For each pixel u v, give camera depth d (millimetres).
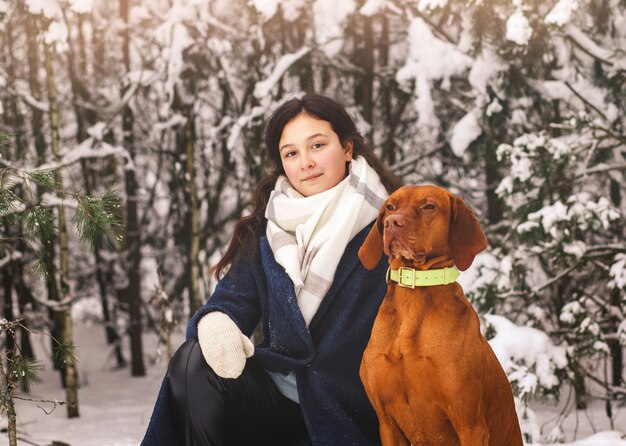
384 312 2211
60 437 5039
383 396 2176
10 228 6539
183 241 7719
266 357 2432
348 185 2490
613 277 4367
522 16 4055
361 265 2449
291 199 2512
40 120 7148
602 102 4945
